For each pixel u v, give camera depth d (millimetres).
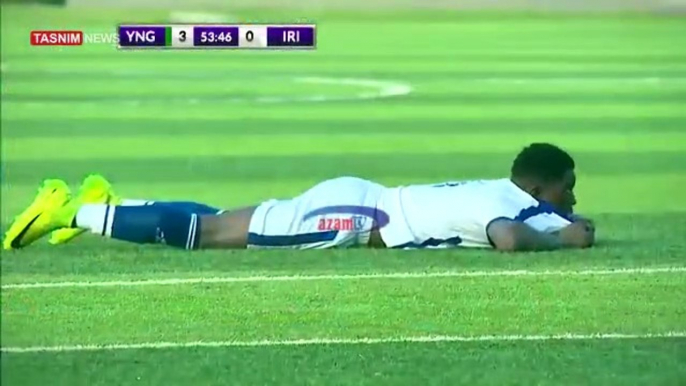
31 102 47406
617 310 17094
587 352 15227
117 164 32219
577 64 65250
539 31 88438
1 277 18672
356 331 16109
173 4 95000
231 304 17344
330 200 20500
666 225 23297
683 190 28141
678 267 19531
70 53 67000
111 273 18953
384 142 37125
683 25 90562
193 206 21141
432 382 14188
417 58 68188
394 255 20109
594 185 28812
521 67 63781
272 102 47906
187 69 60594
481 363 14820
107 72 58969
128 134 38688
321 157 33906
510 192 20734
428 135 38969
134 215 20359
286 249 20438
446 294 17859
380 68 62656
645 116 44344
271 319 16625
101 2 90750
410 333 16031
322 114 44406
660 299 17656
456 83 56062
